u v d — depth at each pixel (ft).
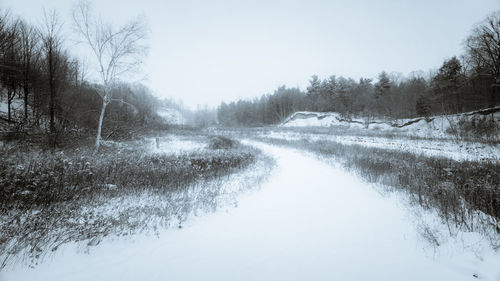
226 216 17.60
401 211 17.90
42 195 19.83
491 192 18.21
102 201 20.77
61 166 26.45
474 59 86.28
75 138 46.39
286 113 214.69
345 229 15.06
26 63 46.29
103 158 35.27
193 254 12.19
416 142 58.13
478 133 61.00
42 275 10.21
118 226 15.40
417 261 11.25
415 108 127.65
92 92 60.08
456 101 104.53
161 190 24.36
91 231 14.35
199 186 26.78
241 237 14.14
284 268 10.90
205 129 147.33
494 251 11.16
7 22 44.24
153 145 61.67
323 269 10.79
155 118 100.99
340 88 181.57
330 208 19.03
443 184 21.61
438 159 33.94
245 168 36.88
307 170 35.42
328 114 170.50
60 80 50.11
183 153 45.47
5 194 19.11
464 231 13.71
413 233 14.16
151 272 10.61
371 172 30.68
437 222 15.39
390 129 106.01
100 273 10.47
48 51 45.06
